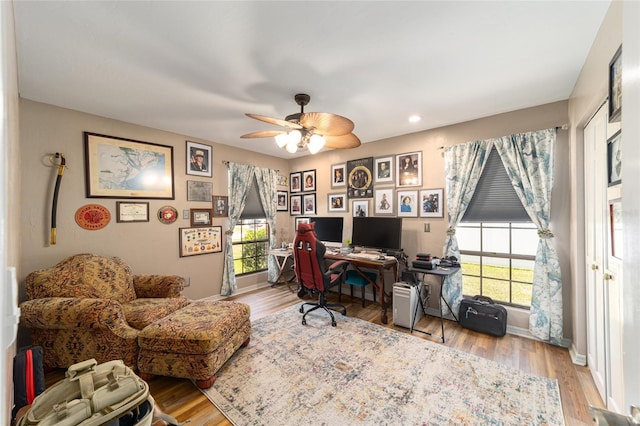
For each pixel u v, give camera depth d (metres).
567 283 2.64
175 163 3.66
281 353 2.53
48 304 2.11
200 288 3.93
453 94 2.53
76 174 2.85
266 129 3.53
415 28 1.65
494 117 3.04
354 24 1.62
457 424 1.71
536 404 1.88
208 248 4.02
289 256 4.73
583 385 2.07
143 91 2.44
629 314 0.55
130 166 3.24
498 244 3.14
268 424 1.72
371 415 1.79
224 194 4.25
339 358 2.44
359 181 4.23
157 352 2.11
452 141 3.34
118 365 0.98
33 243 2.59
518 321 2.93
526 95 2.55
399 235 3.51
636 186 0.52
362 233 3.90
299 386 2.07
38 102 2.62
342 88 2.40
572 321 2.56
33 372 1.27
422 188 3.59
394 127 3.46
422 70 2.12
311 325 3.16
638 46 0.51
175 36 1.71
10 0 0.99
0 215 0.33
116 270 2.80
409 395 1.97
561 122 2.66
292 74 2.17
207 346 2.04
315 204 4.87
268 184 4.87
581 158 2.37
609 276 1.78
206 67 2.06
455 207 3.26
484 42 1.78
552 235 2.69
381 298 3.26
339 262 3.48
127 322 2.38
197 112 2.93
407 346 2.66
